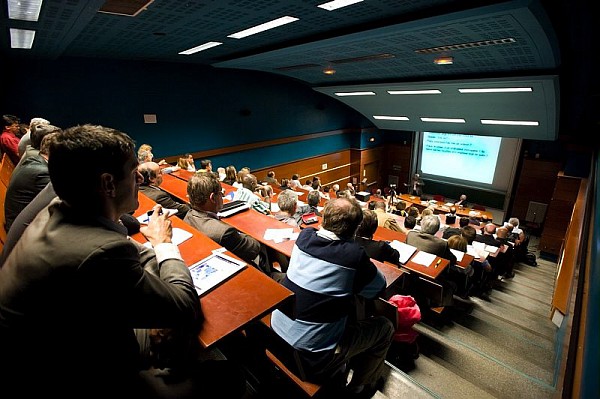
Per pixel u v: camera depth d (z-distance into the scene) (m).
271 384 1.71
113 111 6.02
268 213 3.43
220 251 1.49
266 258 2.52
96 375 0.83
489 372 2.50
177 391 1.15
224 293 1.19
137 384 0.95
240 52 5.44
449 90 6.50
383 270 2.07
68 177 0.80
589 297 1.54
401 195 11.82
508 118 7.30
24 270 0.73
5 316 0.72
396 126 10.66
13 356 0.73
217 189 2.13
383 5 2.73
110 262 0.78
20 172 1.93
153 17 3.04
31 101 5.10
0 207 2.46
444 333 3.14
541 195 10.16
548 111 6.23
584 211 4.43
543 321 3.69
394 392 2.01
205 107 7.46
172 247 1.17
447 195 12.62
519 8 2.49
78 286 0.74
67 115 5.50
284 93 9.28
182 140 7.21
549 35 3.21
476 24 2.94
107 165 0.83
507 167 10.80
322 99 10.55
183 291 0.99
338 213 1.58
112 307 0.81
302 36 4.02
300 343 1.50
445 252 3.17
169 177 3.96
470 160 11.67
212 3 2.65
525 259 7.68
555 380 2.49
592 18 3.17
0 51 4.32
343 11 2.91
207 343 0.96
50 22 2.87
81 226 0.82
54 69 5.24
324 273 1.51
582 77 5.16
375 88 7.50
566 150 9.12
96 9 2.55
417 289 2.81
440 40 3.58
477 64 4.78
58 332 0.76
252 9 2.83
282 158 9.74
